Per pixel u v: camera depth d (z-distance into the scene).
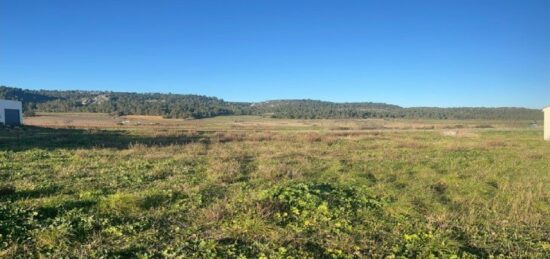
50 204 9.58
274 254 7.12
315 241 7.86
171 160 19.14
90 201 10.07
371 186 13.60
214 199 10.97
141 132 43.06
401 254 7.37
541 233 8.87
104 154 21.14
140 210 9.65
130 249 7.20
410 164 19.17
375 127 75.50
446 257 7.23
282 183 13.49
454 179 14.93
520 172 17.25
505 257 7.45
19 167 16.12
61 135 35.50
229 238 7.83
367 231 8.57
